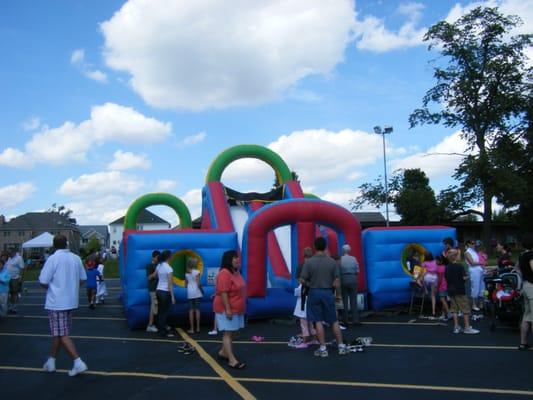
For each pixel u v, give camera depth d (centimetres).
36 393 560
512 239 4494
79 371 632
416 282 1085
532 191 3048
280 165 1431
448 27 3055
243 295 671
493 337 826
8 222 6831
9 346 844
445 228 1204
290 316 1056
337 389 551
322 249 731
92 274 1378
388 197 3509
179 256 1141
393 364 658
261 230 1048
